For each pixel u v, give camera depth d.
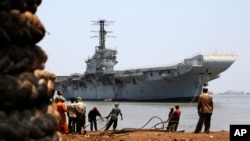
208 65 93.94
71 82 126.69
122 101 113.94
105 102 115.38
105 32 123.62
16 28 4.33
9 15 4.32
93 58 121.94
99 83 119.12
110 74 113.56
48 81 4.72
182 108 88.75
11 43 4.37
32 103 4.45
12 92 4.21
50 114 4.64
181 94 101.50
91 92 122.38
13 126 4.20
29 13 4.54
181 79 98.25
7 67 4.27
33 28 4.52
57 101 17.09
